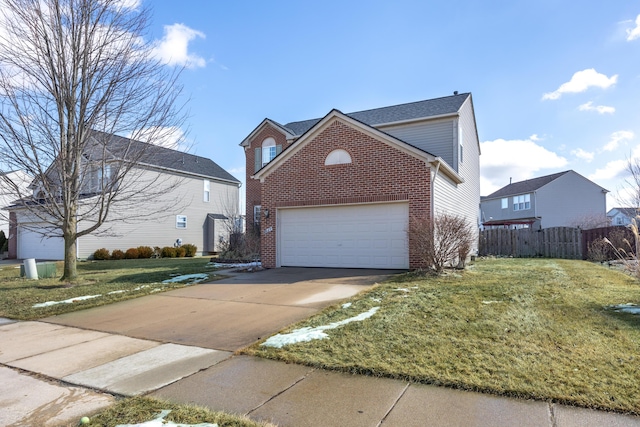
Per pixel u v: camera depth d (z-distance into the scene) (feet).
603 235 53.93
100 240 74.13
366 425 10.00
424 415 10.41
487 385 11.85
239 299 27.30
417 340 16.07
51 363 15.76
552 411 10.32
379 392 11.89
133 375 14.14
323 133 42.45
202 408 11.12
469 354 14.38
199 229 95.20
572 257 61.16
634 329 16.88
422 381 12.49
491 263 48.47
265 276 37.50
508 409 10.54
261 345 16.80
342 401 11.39
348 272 38.14
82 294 31.42
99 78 37.45
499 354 14.28
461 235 35.45
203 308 25.14
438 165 39.01
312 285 31.22
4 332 21.21
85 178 45.80
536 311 20.24
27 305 27.94
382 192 39.34
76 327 21.83
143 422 10.32
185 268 49.26
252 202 74.28
